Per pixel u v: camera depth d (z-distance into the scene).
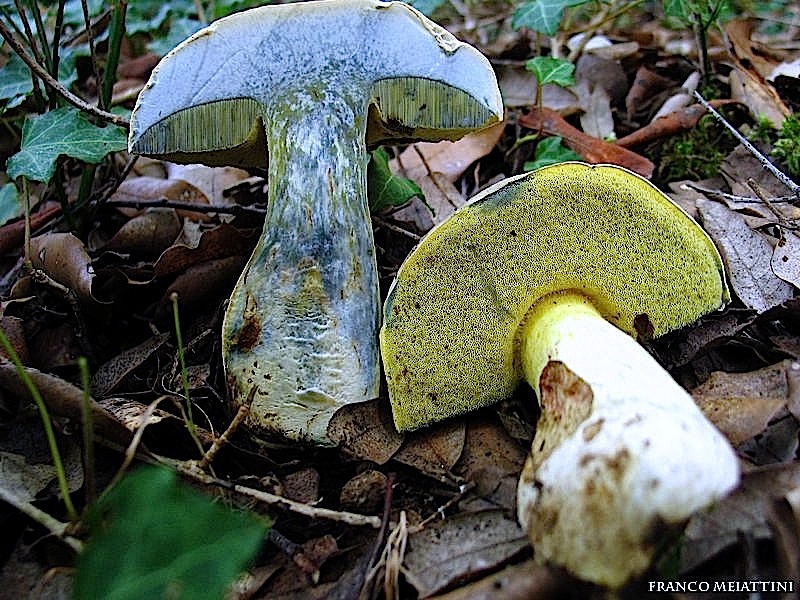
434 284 0.16
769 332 0.19
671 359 0.19
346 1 0.17
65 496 0.13
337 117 0.18
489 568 0.13
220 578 0.11
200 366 0.20
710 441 0.11
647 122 0.32
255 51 0.18
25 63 0.23
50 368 0.20
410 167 0.28
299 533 0.15
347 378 0.17
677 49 0.36
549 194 0.16
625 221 0.16
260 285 0.17
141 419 0.16
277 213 0.18
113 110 0.26
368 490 0.16
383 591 0.14
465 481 0.16
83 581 0.11
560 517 0.12
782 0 0.45
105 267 0.22
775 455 0.15
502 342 0.17
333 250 0.17
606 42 0.37
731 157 0.27
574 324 0.16
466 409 0.18
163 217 0.25
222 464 0.17
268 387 0.17
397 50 0.18
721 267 0.18
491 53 0.38
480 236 0.16
